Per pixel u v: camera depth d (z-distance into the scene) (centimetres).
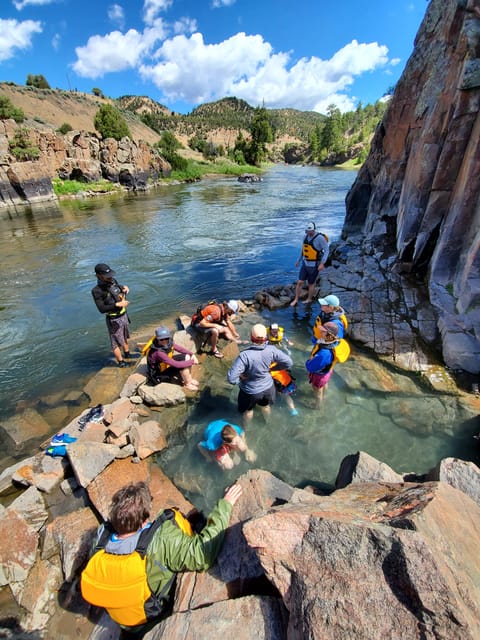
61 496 356
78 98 7044
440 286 671
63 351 650
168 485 364
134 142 3772
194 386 514
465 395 477
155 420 451
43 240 1484
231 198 2736
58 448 388
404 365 544
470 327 541
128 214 2102
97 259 1205
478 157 582
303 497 285
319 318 481
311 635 166
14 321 773
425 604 157
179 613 213
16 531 305
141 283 980
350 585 177
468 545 199
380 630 159
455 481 289
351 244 1138
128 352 621
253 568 236
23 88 6156
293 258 1184
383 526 188
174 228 1675
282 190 3241
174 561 242
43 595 276
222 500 282
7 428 462
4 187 2578
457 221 631
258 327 397
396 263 858
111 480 358
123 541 235
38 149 2905
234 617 203
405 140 1087
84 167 3366
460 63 711
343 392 498
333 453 404
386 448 407
